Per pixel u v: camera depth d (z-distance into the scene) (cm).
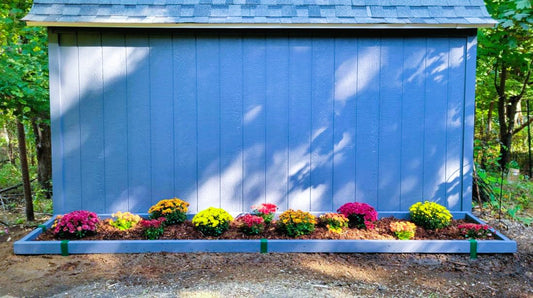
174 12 435
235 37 453
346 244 376
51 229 417
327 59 455
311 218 410
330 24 428
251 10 440
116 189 457
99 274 330
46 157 731
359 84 457
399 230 391
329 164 461
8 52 523
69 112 450
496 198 542
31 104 544
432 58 455
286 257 366
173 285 307
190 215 456
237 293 293
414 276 331
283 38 453
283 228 404
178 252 376
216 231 395
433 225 412
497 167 701
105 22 421
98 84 450
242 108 457
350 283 315
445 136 461
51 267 345
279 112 458
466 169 461
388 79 457
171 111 456
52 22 417
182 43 452
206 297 286
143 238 390
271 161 460
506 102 841
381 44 455
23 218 527
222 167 460
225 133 458
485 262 361
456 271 342
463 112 459
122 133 454
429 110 459
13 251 386
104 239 388
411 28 437
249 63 455
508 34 591
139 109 454
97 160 455
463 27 435
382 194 464
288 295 291
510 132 764
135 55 450
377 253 377
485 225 402
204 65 454
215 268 340
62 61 446
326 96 457
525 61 659
